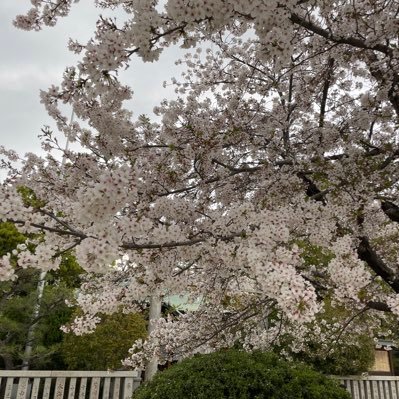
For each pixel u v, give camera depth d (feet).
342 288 8.09
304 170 13.23
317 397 15.17
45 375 21.70
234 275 12.96
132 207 10.01
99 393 23.72
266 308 17.46
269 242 7.96
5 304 24.79
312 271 12.98
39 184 11.44
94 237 6.97
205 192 13.39
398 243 16.98
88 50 6.91
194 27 7.18
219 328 17.46
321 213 10.54
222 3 6.84
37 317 25.20
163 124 14.06
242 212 8.72
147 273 9.55
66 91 8.40
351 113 14.99
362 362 27.68
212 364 16.08
